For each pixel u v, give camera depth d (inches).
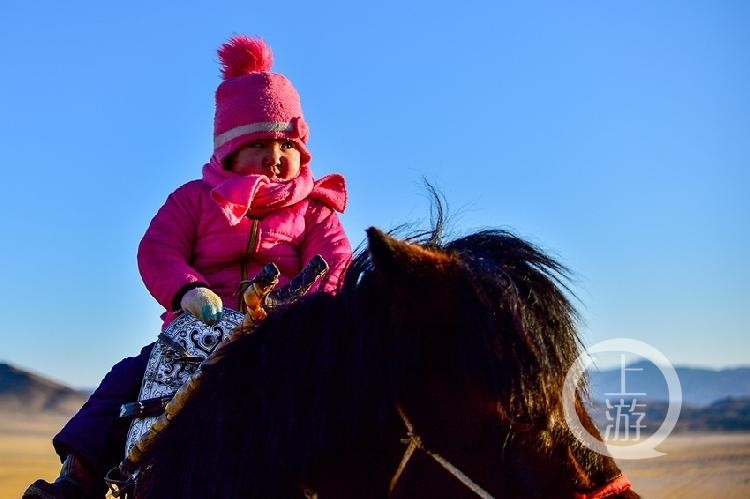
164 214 195.8
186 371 169.6
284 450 140.6
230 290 193.3
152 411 166.6
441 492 134.3
